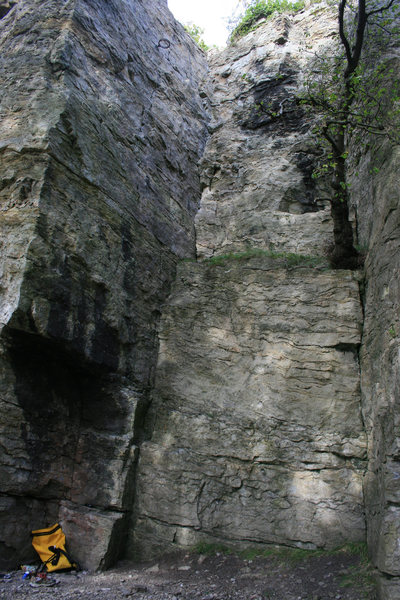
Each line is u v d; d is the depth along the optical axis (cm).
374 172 660
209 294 762
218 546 593
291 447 633
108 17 783
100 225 641
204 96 1093
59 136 600
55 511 582
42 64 647
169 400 693
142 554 598
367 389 621
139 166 771
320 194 924
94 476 602
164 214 818
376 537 504
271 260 760
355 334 668
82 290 592
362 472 600
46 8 712
